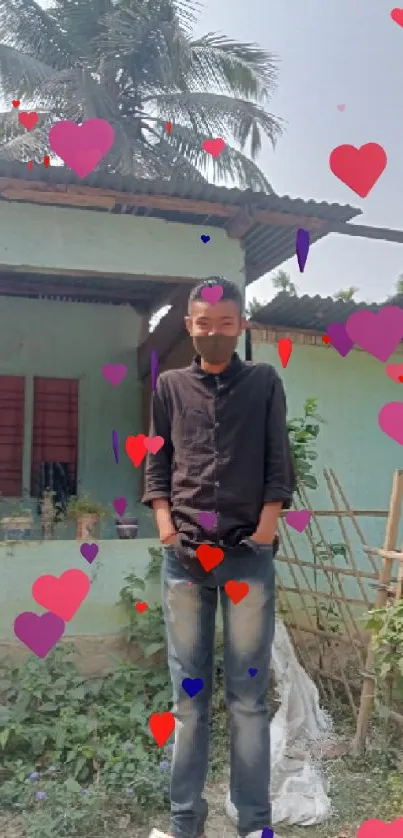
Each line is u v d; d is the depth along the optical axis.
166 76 10.69
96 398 6.70
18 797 2.91
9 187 4.00
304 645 4.22
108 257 4.43
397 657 3.08
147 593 4.27
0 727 3.29
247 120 10.90
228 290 2.08
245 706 2.02
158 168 10.70
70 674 3.76
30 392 6.53
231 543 2.02
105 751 3.13
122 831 2.76
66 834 2.70
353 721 3.74
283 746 3.27
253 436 2.07
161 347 6.05
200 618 2.09
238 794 2.04
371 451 5.26
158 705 3.70
